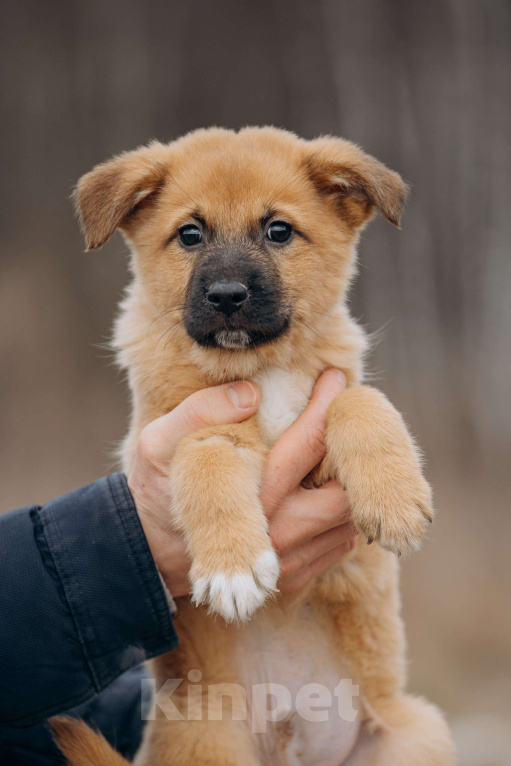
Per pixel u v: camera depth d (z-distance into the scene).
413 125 18.34
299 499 4.33
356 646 4.90
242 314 4.77
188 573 4.16
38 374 17.17
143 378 5.02
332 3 18.25
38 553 3.75
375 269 17.94
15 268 18.50
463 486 14.72
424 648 10.41
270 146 5.36
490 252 18.09
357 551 4.79
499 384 17.14
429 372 17.50
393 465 4.28
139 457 4.36
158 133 19.14
